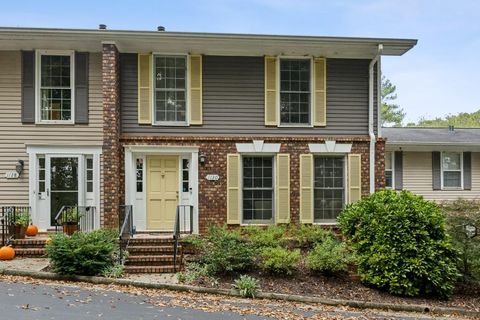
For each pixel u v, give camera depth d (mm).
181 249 10797
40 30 11461
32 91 12320
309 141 12922
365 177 13062
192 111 12695
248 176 12945
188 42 12117
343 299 9109
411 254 9656
